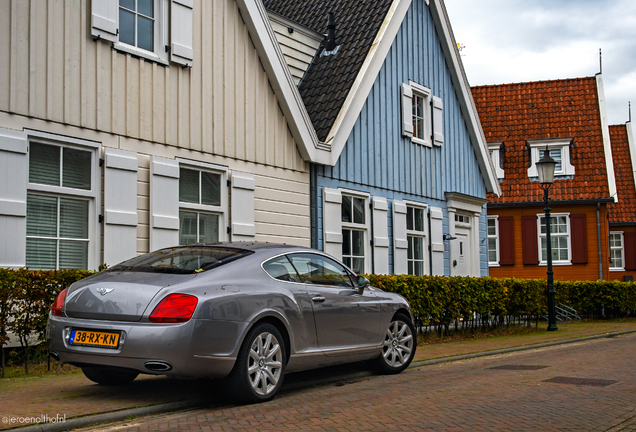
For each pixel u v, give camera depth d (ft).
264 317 21.49
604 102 89.30
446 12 57.98
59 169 30.32
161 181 33.91
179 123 35.37
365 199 48.39
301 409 20.35
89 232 31.19
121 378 23.02
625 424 18.90
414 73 54.70
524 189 86.63
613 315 69.10
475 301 46.21
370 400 22.08
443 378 27.20
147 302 18.97
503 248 86.94
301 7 57.11
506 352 37.52
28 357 25.43
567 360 33.65
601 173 84.58
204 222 36.81
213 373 19.48
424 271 54.60
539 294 53.52
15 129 28.50
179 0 35.58
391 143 51.34
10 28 28.55
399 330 28.84
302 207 42.80
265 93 40.70
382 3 51.55
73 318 19.86
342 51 49.96
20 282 24.34
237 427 17.79
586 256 84.07
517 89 95.09
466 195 59.52
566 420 19.34
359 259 47.83
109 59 32.35
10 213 27.94
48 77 29.78
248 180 38.78
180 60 35.40
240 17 39.37
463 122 61.82
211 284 20.06
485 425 18.60
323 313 23.79
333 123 45.01
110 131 32.09
